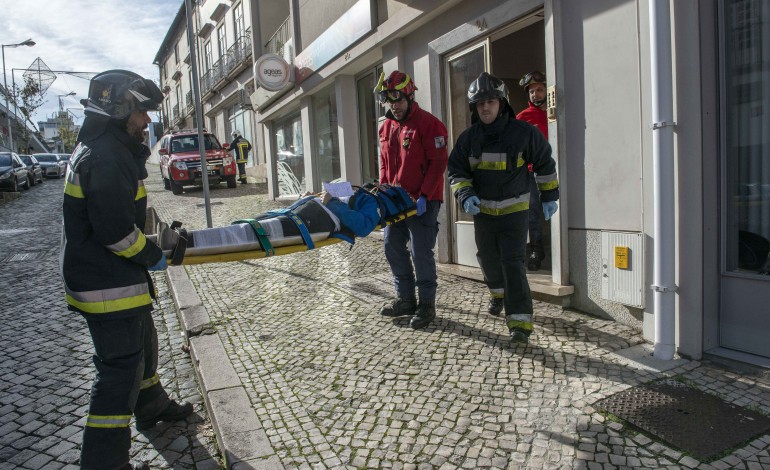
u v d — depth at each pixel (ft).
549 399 10.19
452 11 18.88
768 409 9.47
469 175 13.37
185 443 10.16
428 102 20.81
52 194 68.28
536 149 12.62
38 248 31.58
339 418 10.06
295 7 35.76
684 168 11.16
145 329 9.37
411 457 8.71
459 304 16.06
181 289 19.52
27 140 128.57
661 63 11.04
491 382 11.02
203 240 9.59
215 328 15.35
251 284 20.08
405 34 21.72
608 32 13.17
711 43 11.19
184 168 54.80
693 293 11.31
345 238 11.05
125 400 8.48
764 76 10.97
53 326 17.62
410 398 10.60
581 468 8.16
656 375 10.88
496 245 13.88
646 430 8.96
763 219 11.09
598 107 13.64
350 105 29.66
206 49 91.45
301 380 11.73
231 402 10.79
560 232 14.85
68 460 9.97
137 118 8.41
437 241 20.49
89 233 8.14
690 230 11.20
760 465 7.99
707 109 11.16
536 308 15.29
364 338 13.88
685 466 8.06
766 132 11.00
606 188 13.61
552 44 14.51
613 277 13.51
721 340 11.69
